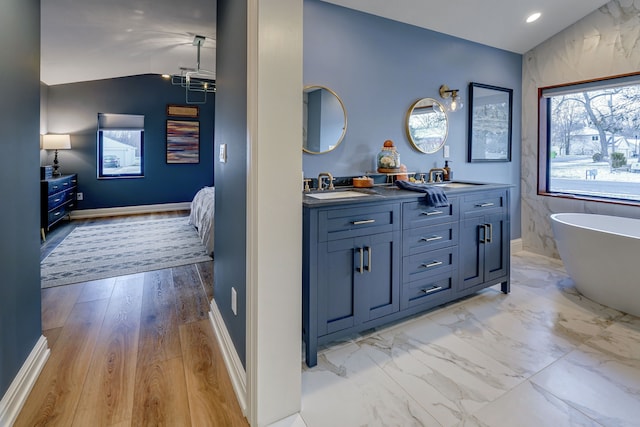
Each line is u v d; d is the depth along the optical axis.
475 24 3.09
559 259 3.67
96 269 3.34
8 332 1.45
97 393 1.59
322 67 2.55
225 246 1.95
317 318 1.87
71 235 4.66
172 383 1.68
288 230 1.39
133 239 4.48
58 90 5.74
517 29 3.28
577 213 3.36
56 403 1.52
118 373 1.75
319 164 2.61
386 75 2.86
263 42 1.27
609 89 3.26
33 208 1.76
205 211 4.18
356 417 1.48
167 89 6.60
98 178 6.16
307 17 2.46
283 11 1.30
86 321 2.32
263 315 1.36
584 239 2.57
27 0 1.68
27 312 1.66
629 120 3.17
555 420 1.46
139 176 6.48
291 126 1.36
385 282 2.14
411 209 2.22
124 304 2.59
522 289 2.91
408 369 1.83
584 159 3.51
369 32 2.75
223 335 1.96
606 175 3.36
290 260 1.41
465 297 2.76
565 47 3.46
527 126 3.85
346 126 2.69
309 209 1.79
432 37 3.11
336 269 1.92
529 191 3.90
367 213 2.01
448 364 1.87
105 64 4.95
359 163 2.79
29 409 1.49
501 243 2.77
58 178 5.06
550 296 2.76
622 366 1.83
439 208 2.37
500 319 2.38
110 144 6.29
